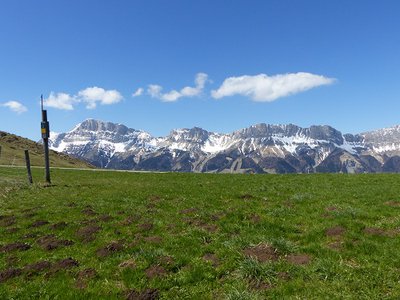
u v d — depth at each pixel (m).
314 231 19.47
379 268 14.45
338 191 32.69
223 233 20.41
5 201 34.84
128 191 38.66
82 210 28.59
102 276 15.72
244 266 15.30
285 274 14.74
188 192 36.28
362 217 21.81
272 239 17.86
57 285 14.95
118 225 23.50
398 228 19.17
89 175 63.38
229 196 32.53
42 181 51.41
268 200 29.70
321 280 14.09
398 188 33.28
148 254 17.31
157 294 14.08
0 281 15.56
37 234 22.44
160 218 24.88
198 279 15.13
